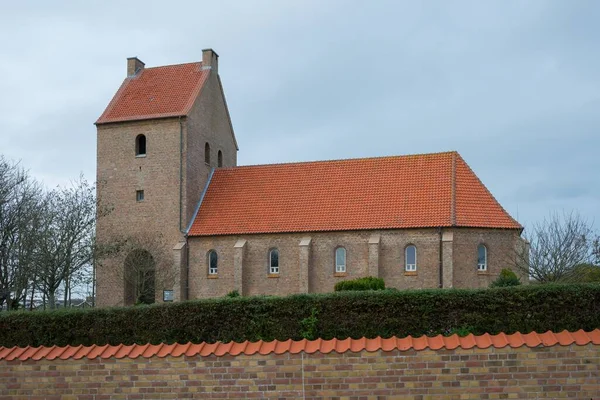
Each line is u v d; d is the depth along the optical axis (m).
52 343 15.38
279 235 45.81
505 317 14.76
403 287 42.81
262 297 15.88
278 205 47.66
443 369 10.78
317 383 10.97
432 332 15.05
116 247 45.59
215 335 15.47
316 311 15.38
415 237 43.09
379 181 47.16
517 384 10.62
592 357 10.53
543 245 41.97
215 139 54.25
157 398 11.28
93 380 11.50
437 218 42.81
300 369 11.04
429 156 47.72
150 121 49.88
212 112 53.84
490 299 14.94
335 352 11.02
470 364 10.74
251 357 11.18
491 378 10.67
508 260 43.03
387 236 43.69
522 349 10.70
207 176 52.19
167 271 46.56
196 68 53.78
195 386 11.22
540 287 14.80
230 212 48.41
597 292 14.34
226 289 46.38
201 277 47.06
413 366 10.83
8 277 39.78
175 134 49.22
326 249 44.78
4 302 41.50
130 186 49.81
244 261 46.12
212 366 11.24
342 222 44.75
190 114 49.59
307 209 46.62
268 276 45.69
